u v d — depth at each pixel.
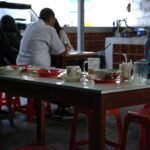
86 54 4.83
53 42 4.26
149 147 2.41
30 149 1.95
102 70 2.37
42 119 3.49
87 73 2.72
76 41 7.94
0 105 4.38
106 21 8.57
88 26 8.22
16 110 4.61
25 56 4.25
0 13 6.26
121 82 2.29
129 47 6.70
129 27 7.89
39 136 3.52
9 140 3.71
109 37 7.61
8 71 2.81
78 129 4.00
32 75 2.76
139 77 2.35
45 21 4.30
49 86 2.30
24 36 4.33
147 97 2.22
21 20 6.39
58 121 4.44
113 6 8.48
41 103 3.45
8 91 2.70
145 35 7.35
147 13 7.83
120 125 3.01
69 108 4.75
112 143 3.11
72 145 3.05
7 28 5.00
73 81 2.36
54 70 2.86
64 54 4.41
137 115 2.47
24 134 3.92
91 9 8.55
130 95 2.11
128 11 8.18
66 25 7.99
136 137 3.71
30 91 2.48
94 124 2.01
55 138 3.76
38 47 4.18
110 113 2.97
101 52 7.37
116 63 7.01
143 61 2.55
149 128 2.39
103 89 2.00
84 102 2.07
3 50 4.64
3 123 4.38
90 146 2.22
